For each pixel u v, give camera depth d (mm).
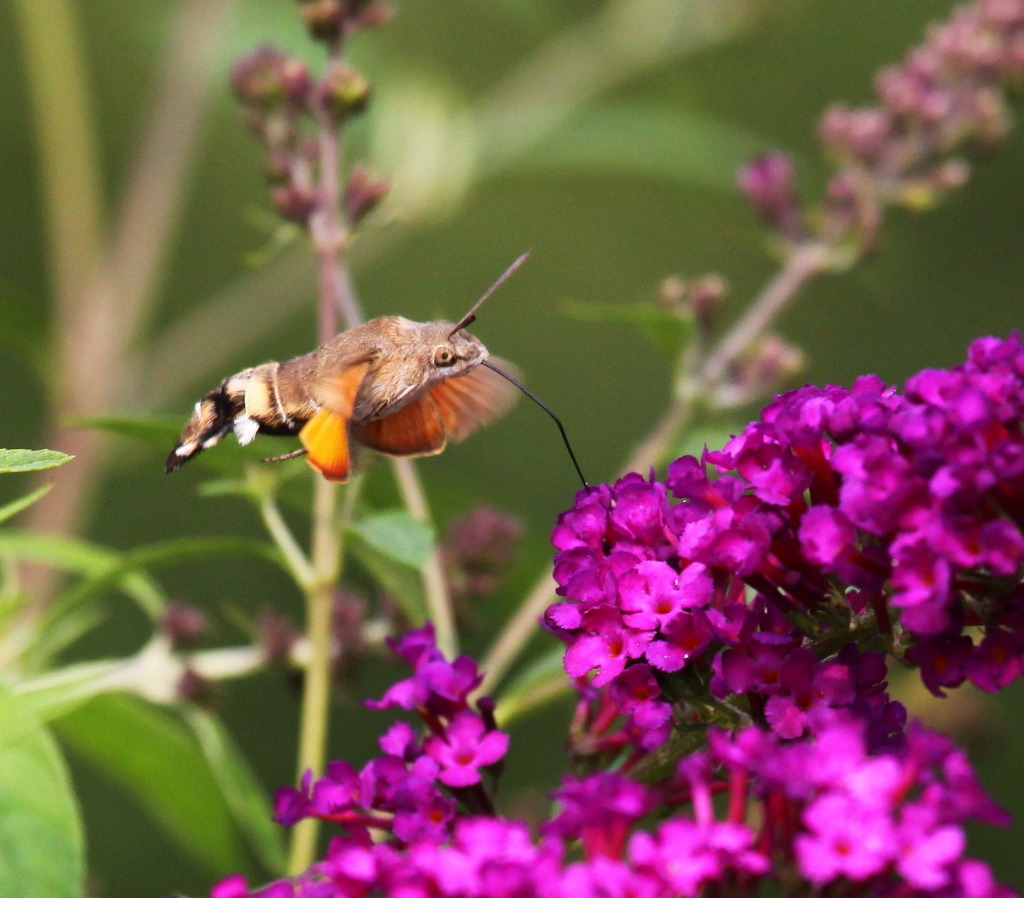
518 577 866
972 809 715
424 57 1159
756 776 726
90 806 1126
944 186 868
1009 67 871
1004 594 724
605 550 742
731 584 742
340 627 829
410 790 735
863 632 737
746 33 1090
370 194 828
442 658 746
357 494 821
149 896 1107
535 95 999
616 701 737
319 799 739
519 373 790
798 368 855
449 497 852
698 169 959
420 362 783
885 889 717
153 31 1073
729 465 735
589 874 716
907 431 724
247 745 1192
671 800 730
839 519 726
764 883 722
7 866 751
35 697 796
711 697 737
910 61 876
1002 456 721
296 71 833
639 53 1024
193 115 981
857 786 716
